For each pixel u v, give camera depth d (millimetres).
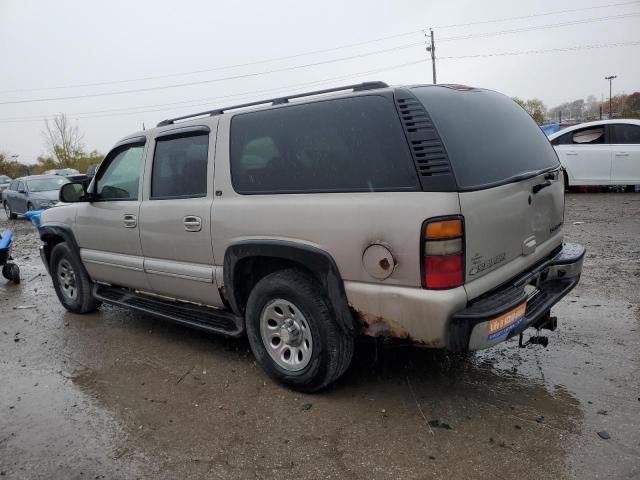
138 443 3062
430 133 2787
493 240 2939
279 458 2832
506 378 3582
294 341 3459
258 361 3709
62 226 5402
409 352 4082
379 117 2961
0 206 24984
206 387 3729
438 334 2766
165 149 4242
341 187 3068
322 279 3166
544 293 3512
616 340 4086
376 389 3531
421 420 3117
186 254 4035
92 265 5160
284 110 3426
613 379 3473
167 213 4109
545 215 3535
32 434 3230
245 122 3648
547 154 3803
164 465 2832
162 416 3357
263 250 3420
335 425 3121
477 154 2961
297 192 3277
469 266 2781
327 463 2762
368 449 2861
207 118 3920
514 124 3557
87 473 2809
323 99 3234
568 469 2596
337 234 3049
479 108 3285
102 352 4539
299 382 3445
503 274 3049
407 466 2695
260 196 3475
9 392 3840
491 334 2740
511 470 2613
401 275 2822
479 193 2816
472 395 3379
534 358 3861
